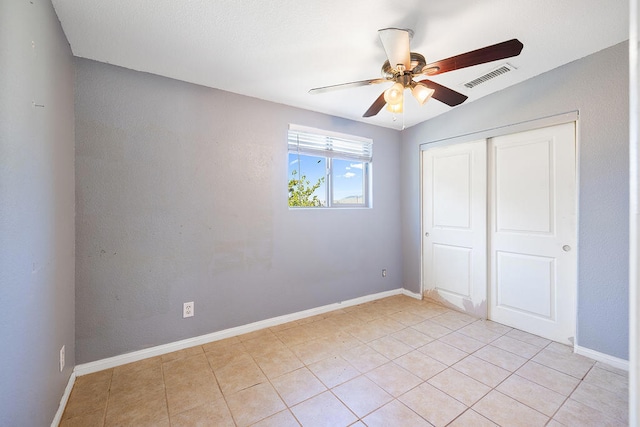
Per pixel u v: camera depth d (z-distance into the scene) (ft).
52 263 5.00
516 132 8.59
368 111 7.51
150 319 7.29
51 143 4.98
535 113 8.04
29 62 4.12
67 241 5.89
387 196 11.94
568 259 7.75
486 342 8.00
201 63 6.90
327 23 5.62
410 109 10.09
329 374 6.59
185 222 7.70
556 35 6.20
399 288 12.32
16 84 3.76
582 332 7.27
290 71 7.33
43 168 4.63
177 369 6.78
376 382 6.30
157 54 6.49
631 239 1.58
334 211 10.44
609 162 6.81
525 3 5.25
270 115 9.02
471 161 9.82
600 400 5.65
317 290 10.06
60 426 5.09
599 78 6.89
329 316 9.89
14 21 3.71
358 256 11.10
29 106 4.13
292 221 9.47
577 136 7.30
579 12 5.51
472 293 9.89
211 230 8.06
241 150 8.51
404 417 5.31
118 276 6.90
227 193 8.29
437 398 5.79
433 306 10.82
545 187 8.14
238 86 8.06
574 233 7.63
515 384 6.18
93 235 6.62
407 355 7.36
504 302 9.12
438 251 11.00
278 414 5.41
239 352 7.53
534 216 8.38
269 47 6.33
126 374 6.57
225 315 8.31
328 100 9.02
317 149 10.14
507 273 9.02
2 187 3.47
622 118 6.61
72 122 6.26
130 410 5.48
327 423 5.19
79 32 5.71
